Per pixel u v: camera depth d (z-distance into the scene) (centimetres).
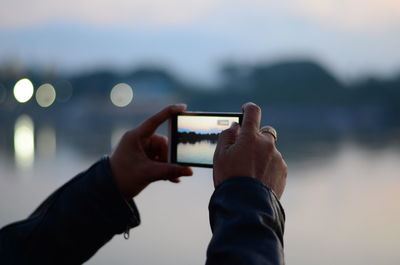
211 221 71
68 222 108
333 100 6044
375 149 1614
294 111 6150
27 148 1678
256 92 8950
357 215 598
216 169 77
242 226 64
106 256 422
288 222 569
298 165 1163
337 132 2903
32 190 788
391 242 473
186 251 436
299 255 442
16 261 106
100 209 108
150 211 609
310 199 707
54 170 1063
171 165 118
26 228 108
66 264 109
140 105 9738
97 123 4441
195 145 125
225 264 61
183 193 733
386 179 896
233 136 81
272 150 78
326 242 480
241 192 69
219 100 9556
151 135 121
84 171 114
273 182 75
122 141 115
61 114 6925
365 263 416
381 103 5331
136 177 113
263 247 61
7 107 6856
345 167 1102
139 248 445
